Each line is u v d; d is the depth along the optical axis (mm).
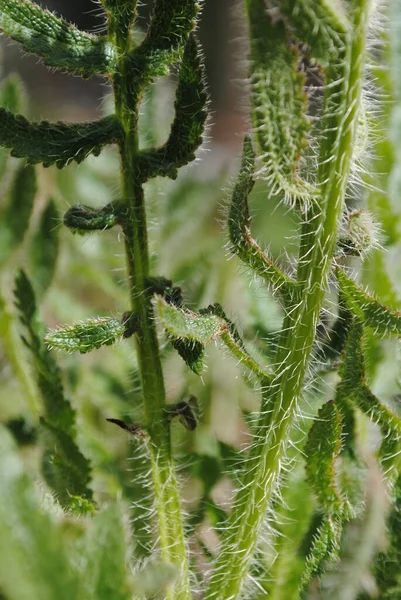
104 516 261
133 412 376
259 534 307
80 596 255
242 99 286
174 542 310
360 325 305
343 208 292
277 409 296
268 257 305
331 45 269
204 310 296
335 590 336
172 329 281
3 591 252
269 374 297
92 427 374
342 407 335
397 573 307
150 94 389
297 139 272
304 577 315
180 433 377
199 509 352
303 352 293
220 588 304
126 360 395
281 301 309
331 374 347
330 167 279
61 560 255
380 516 346
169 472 312
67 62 290
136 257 303
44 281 389
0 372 394
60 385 337
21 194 385
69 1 1267
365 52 271
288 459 316
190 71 291
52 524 256
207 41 1208
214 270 425
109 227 299
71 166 448
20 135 289
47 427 335
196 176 481
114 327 298
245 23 271
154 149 299
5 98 386
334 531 310
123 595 259
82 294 479
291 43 268
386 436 317
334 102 274
